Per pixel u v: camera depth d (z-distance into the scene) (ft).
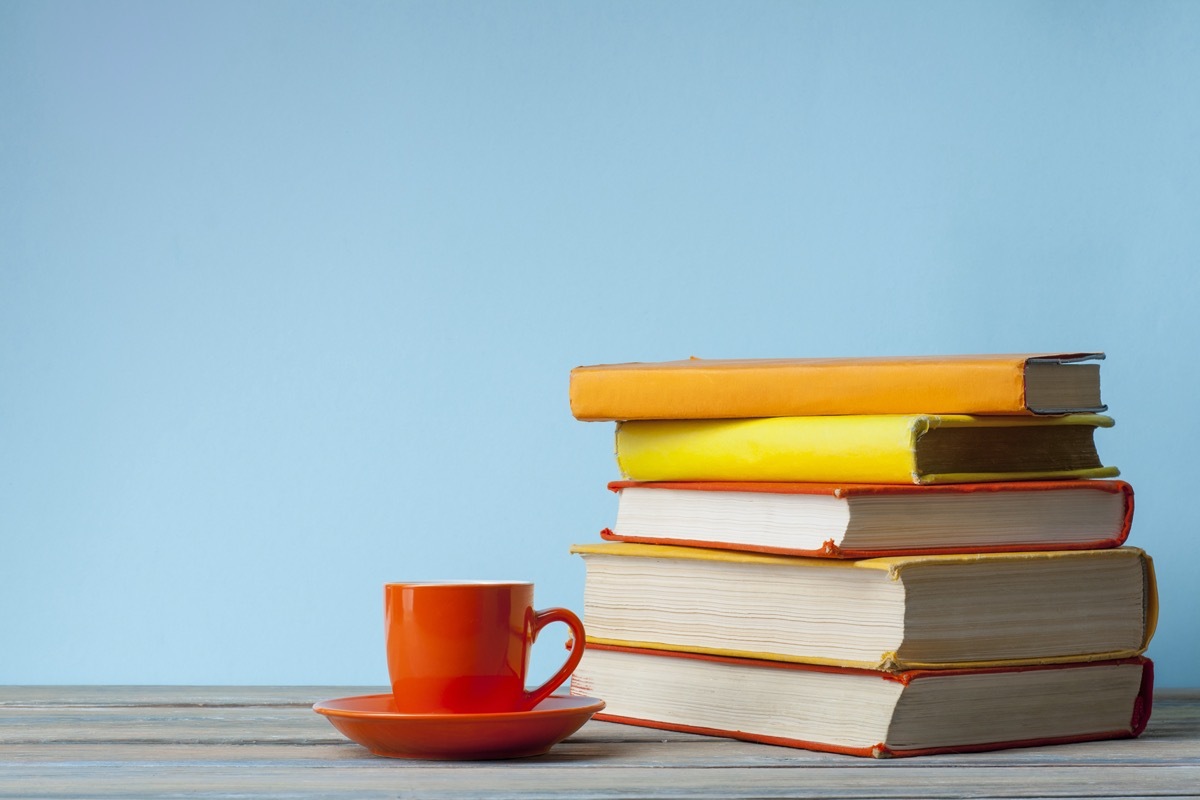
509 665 3.02
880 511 3.00
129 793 2.54
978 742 3.05
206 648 5.88
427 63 5.86
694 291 5.73
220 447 5.89
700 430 3.35
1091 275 5.49
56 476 5.89
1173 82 5.49
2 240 5.90
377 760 2.95
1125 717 3.28
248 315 5.89
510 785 2.62
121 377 5.89
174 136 5.90
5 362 5.89
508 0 5.82
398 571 5.83
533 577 5.78
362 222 5.87
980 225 5.59
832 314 5.66
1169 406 5.41
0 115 5.92
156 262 5.90
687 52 5.75
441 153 5.85
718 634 3.26
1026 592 3.09
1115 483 3.27
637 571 3.45
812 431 3.10
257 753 3.05
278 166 5.89
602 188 5.78
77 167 5.92
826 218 5.67
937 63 5.63
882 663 2.89
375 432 5.85
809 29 5.70
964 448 3.08
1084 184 5.52
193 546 5.89
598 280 5.78
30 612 5.89
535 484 5.79
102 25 5.94
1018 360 2.97
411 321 5.85
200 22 5.92
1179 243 5.45
